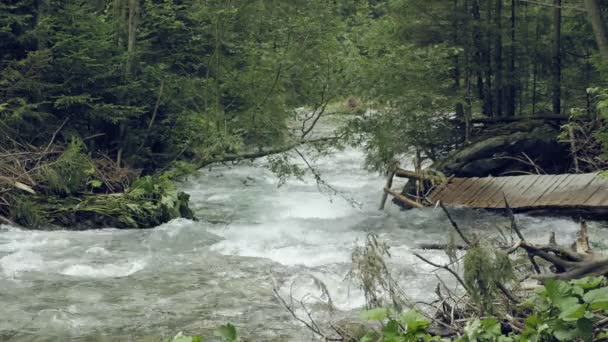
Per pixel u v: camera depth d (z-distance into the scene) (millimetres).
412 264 10078
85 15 17672
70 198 14258
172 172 16375
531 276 6777
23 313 8398
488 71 20469
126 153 17609
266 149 17891
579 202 13266
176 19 19078
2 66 16547
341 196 17641
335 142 16516
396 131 16516
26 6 17203
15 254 11227
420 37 19484
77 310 8531
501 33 20297
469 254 6004
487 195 14758
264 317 8203
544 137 16609
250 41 17109
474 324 5371
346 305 8508
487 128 18500
